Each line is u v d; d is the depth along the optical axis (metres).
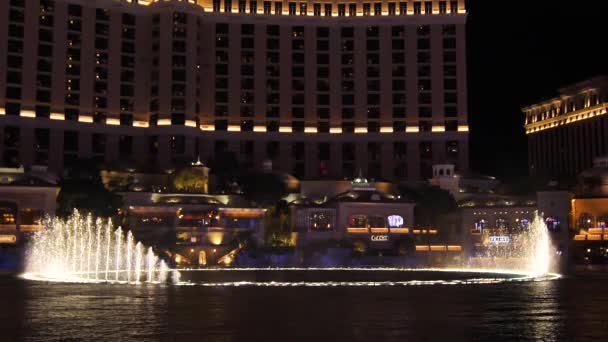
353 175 160.12
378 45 163.38
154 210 104.12
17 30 145.25
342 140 161.88
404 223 108.81
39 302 39.88
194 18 155.62
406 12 164.38
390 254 103.19
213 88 159.25
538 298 42.31
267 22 163.00
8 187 98.25
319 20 164.25
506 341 25.16
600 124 155.25
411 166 159.62
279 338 26.14
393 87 162.25
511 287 52.44
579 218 107.06
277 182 125.44
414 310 35.59
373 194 112.56
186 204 105.62
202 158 156.50
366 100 162.50
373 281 61.53
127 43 155.25
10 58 144.00
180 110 152.38
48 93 147.00
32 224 99.06
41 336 26.52
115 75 153.75
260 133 160.00
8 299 41.72
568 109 169.50
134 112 154.75
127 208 108.12
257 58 161.88
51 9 148.88
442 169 136.12
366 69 163.12
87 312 34.53
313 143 161.50
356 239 105.69
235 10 162.62
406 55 162.62
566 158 169.12
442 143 159.38
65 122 147.62
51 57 148.00
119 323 30.25
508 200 120.94
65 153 147.50
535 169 183.00
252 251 99.81
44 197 100.12
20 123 143.25
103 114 151.88
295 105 162.12
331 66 163.75
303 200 120.06
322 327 29.08
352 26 164.50
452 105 160.00
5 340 25.55
